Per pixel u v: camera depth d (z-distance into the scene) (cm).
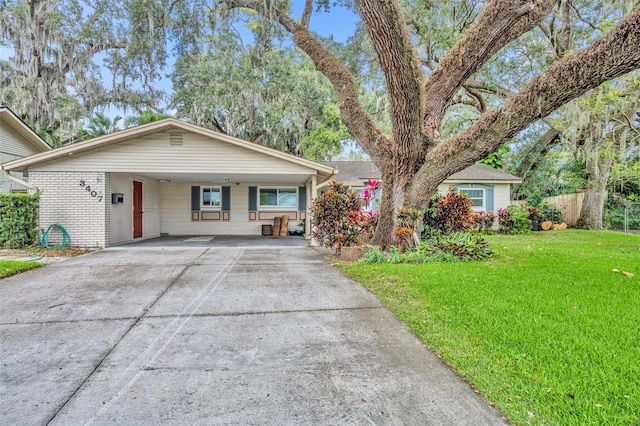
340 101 779
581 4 1077
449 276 519
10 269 579
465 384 237
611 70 502
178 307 402
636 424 188
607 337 299
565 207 1644
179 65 1542
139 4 948
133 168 914
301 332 330
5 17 1237
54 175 895
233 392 227
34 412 204
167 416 202
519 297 415
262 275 573
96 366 261
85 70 1442
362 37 1089
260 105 1691
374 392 228
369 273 559
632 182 1512
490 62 1196
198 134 930
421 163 707
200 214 1309
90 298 436
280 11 859
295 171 958
